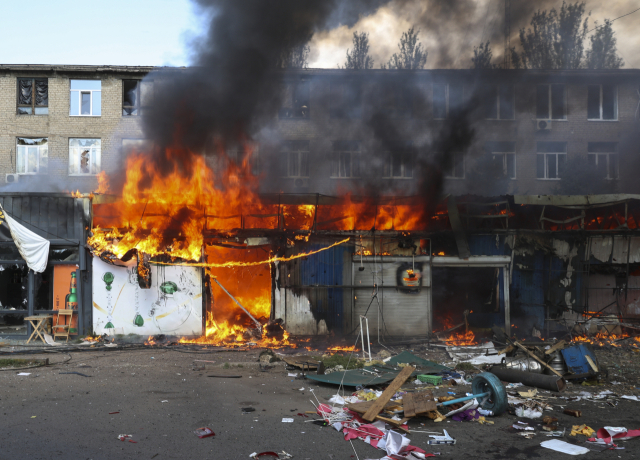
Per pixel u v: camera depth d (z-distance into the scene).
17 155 25.61
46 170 25.56
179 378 8.60
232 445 5.23
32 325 12.78
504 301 14.55
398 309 14.23
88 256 13.42
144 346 12.25
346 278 14.20
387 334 14.12
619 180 26.39
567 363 8.62
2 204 13.20
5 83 25.55
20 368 9.28
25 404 6.67
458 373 9.23
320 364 8.77
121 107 25.94
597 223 15.12
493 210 14.89
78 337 13.16
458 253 14.43
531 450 5.22
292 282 14.00
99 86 26.03
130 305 13.41
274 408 6.73
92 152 25.88
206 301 13.83
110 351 11.59
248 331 13.81
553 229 15.07
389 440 5.11
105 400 6.99
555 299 14.66
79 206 13.44
